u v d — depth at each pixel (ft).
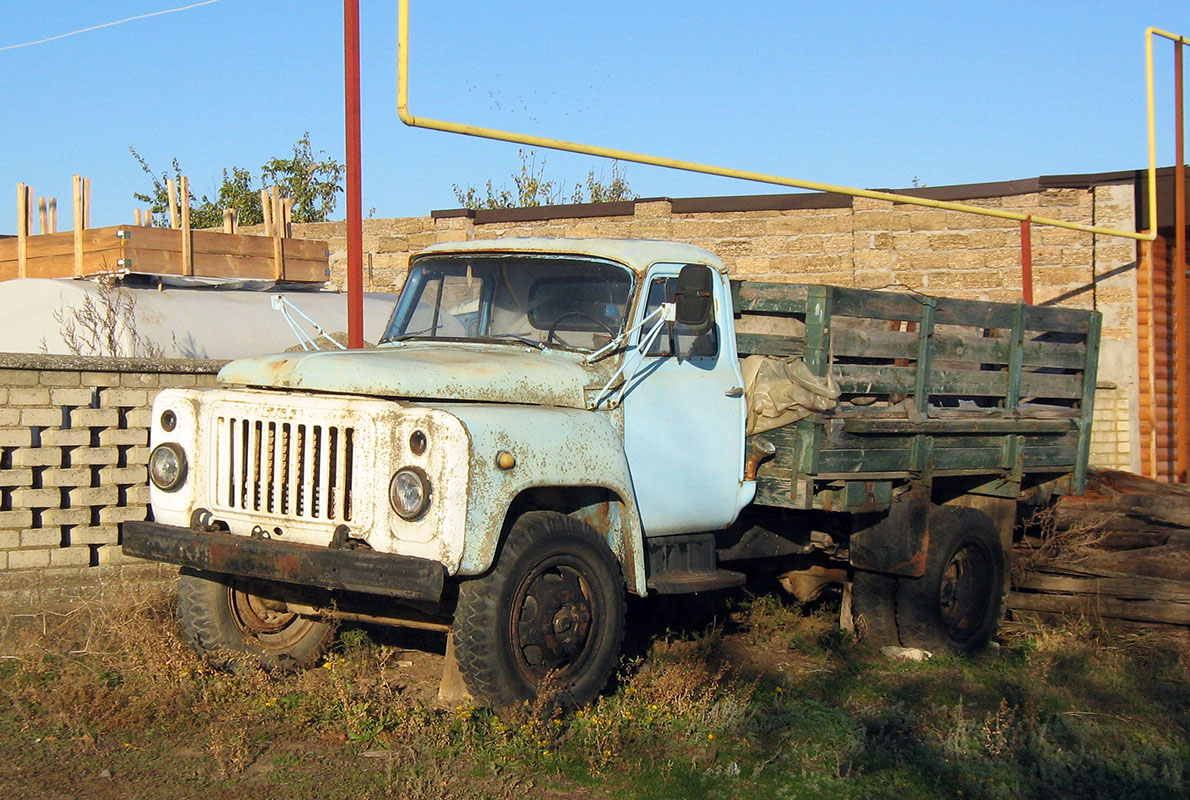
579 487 18.65
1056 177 48.19
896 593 24.02
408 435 16.37
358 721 16.98
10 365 21.86
